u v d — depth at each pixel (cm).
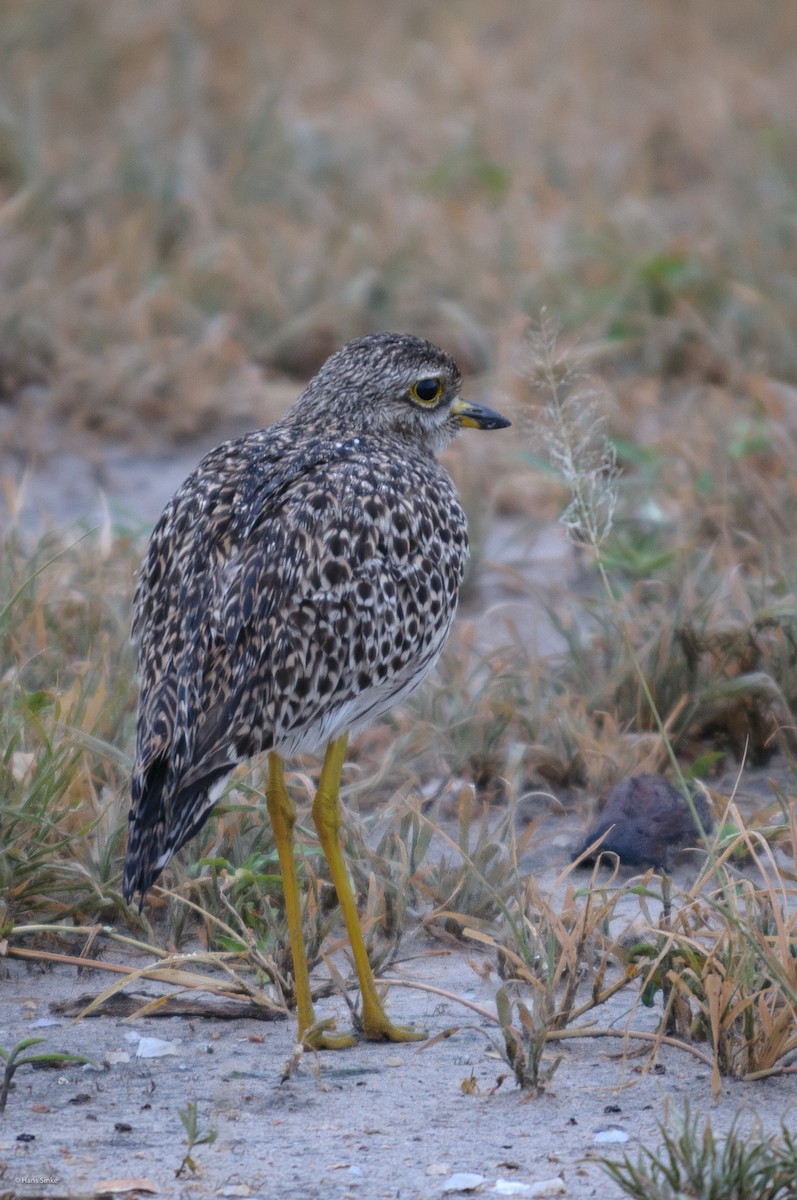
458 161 2398
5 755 957
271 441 876
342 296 1989
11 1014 842
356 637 798
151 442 1795
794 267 2070
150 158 2314
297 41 3014
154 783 779
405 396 945
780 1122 713
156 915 939
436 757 1145
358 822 985
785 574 1263
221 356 1883
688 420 1691
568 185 2408
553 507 1593
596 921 848
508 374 1741
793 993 759
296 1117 734
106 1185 664
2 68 2638
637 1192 640
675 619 1200
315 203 2258
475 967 869
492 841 981
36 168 2252
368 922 893
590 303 1973
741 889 970
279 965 864
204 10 3088
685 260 2039
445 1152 698
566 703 1163
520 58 2925
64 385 1814
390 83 2739
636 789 1053
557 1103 745
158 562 842
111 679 1128
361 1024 826
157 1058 798
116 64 2811
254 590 782
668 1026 805
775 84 2795
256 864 939
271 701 778
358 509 810
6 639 1159
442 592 842
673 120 2594
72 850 957
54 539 1371
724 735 1177
